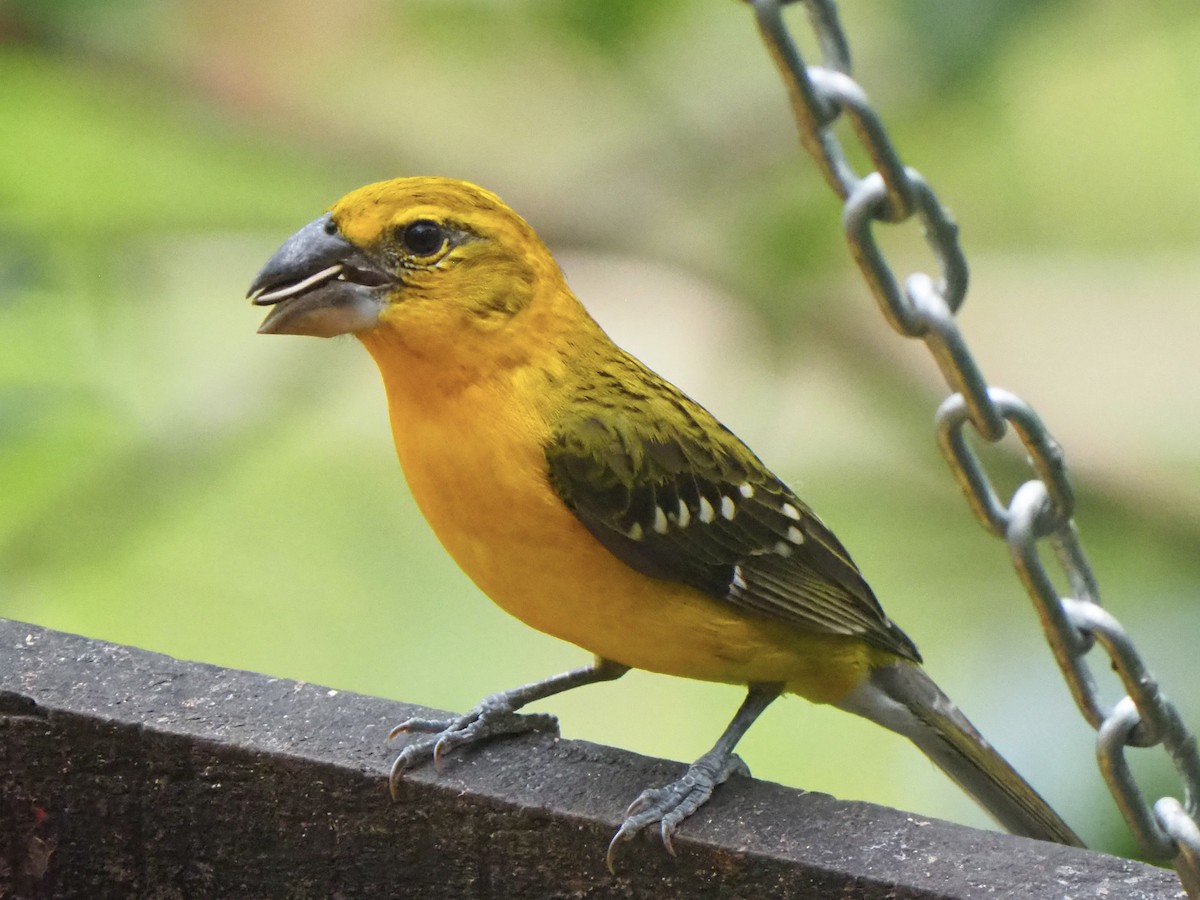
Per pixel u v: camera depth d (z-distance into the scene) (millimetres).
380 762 6324
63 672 6641
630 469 7090
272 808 6418
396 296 6918
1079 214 13688
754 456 7660
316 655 13062
